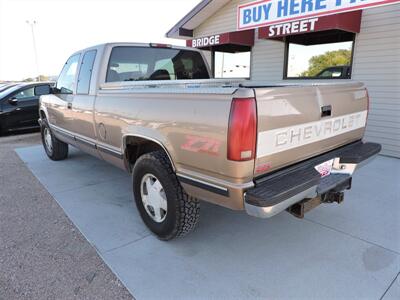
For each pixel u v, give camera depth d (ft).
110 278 8.29
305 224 11.04
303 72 25.86
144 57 13.15
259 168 7.20
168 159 9.10
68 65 15.39
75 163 19.02
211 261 8.98
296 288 7.83
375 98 21.34
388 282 8.00
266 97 6.99
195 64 15.07
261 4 23.27
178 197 8.93
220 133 7.05
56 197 13.70
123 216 11.80
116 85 11.27
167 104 8.41
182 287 7.93
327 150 9.44
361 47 21.49
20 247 9.77
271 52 27.68
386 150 21.27
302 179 7.59
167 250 9.53
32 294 7.75
